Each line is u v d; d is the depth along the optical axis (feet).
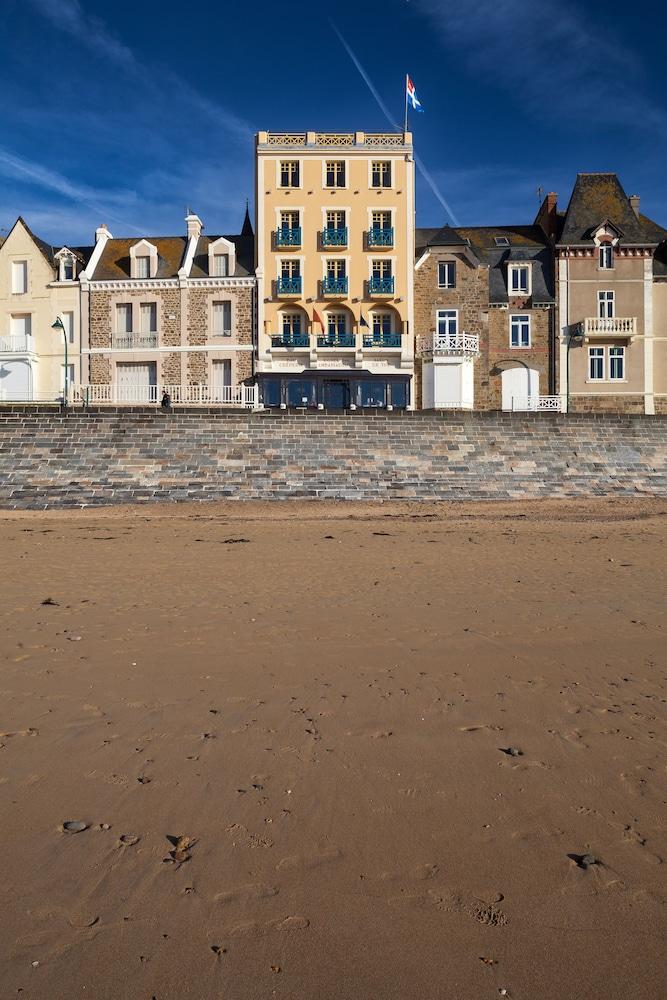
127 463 85.97
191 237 147.84
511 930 11.51
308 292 141.90
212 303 141.38
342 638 27.63
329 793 15.76
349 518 70.49
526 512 74.28
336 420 95.35
